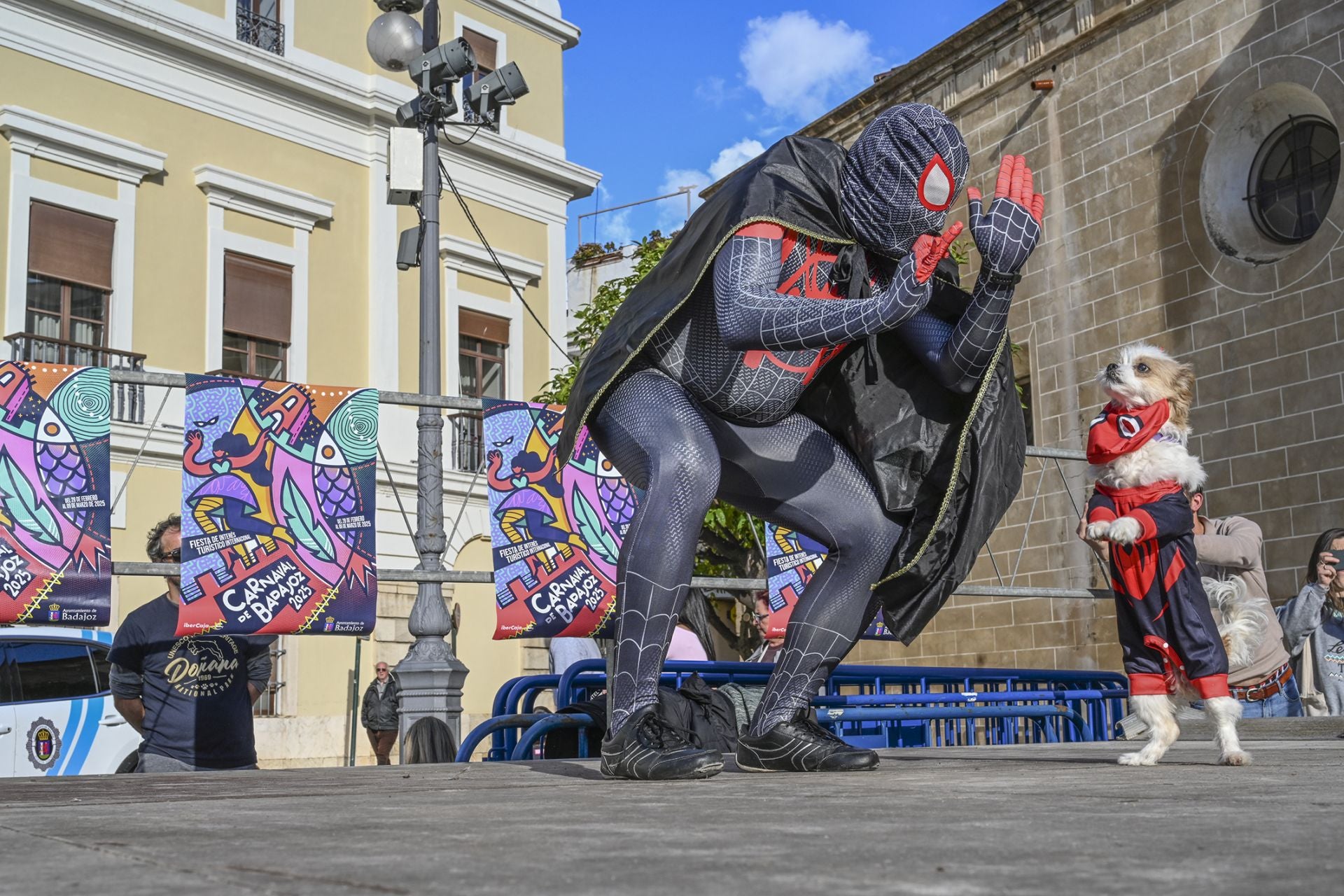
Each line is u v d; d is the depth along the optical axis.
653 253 17.94
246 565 4.86
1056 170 16.03
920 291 2.80
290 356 18.39
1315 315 13.02
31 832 1.63
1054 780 2.65
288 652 17.47
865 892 1.04
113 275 16.73
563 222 22.17
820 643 3.39
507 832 1.58
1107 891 1.02
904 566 3.31
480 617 19.91
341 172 19.25
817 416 3.48
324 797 2.38
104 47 16.81
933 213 3.17
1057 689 8.20
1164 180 14.70
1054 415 15.81
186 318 17.31
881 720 6.91
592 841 1.45
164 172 17.30
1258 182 13.97
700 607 6.73
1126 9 15.16
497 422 5.46
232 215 17.92
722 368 3.19
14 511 4.48
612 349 3.18
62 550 4.54
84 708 9.43
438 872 1.18
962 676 7.55
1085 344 15.52
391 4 9.45
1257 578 6.52
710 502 3.16
